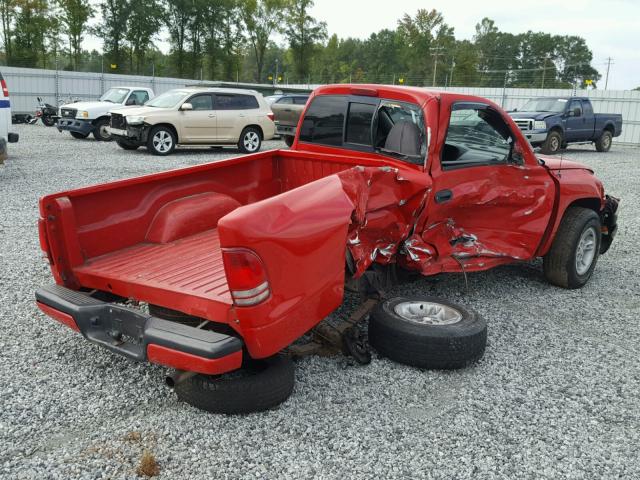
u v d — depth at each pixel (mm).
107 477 2730
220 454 2924
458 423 3270
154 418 3242
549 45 109062
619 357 4238
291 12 79938
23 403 3375
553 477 2822
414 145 4395
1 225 7699
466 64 82375
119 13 68312
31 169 12477
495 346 4340
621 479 2820
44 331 4438
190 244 4238
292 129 18828
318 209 3244
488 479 2791
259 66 82812
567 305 5309
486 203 4805
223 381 3195
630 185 13305
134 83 37031
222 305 3051
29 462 2828
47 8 64562
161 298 3322
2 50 64000
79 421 3205
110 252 3994
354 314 3936
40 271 5887
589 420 3350
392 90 4621
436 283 5730
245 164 4844
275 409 3346
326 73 100438
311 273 3197
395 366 3920
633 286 5980
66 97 34156
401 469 2842
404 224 4348
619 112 31047
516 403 3516
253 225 2875
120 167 13172
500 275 6129
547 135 19641
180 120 16109
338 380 3709
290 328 3121
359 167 3799
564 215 5648
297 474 2783
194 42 74812
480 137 4766
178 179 4379
